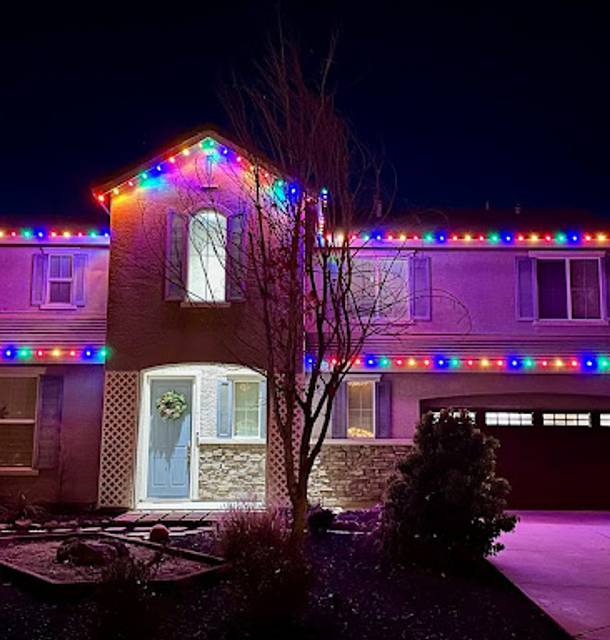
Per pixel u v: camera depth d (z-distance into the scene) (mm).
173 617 7918
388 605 8836
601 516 16156
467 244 17938
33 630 7766
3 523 14578
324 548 11812
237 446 17641
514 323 17828
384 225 17844
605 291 17906
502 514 10844
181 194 16766
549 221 18797
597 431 17531
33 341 17266
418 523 10547
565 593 9219
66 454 16812
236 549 10281
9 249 18422
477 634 7848
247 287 16156
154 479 17391
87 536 12328
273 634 7711
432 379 17391
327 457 16750
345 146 11195
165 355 16391
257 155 12344
